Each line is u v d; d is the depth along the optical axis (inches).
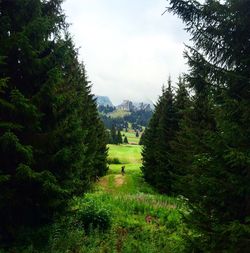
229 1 323.0
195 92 350.6
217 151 319.6
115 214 691.4
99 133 1771.7
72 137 470.9
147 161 1701.5
